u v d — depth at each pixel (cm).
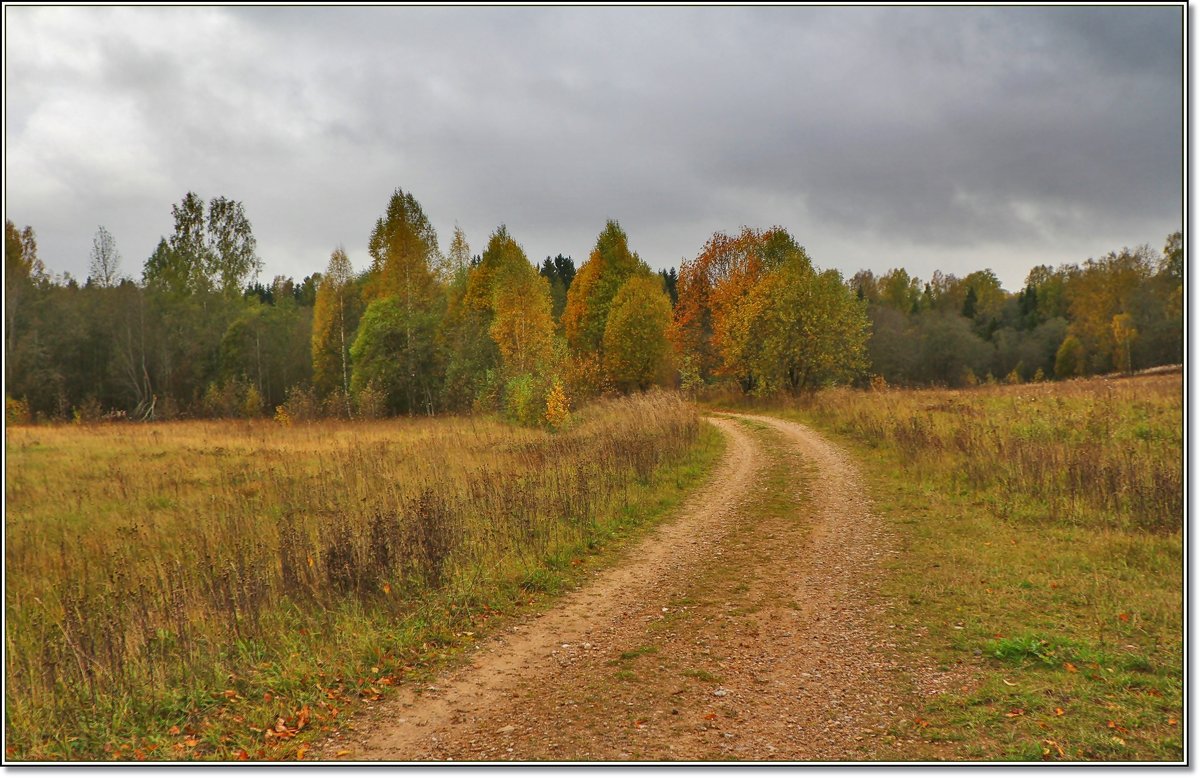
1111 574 915
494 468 1633
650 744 565
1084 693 609
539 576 994
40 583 990
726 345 3947
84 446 2122
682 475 1744
